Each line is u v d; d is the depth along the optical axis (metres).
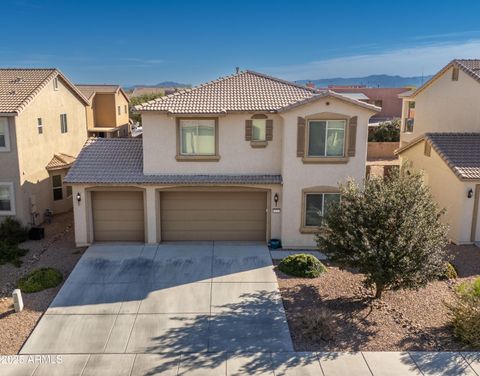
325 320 13.71
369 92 62.16
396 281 14.23
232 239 21.92
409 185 14.59
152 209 21.05
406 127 35.12
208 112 20.27
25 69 28.27
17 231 22.45
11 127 22.94
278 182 20.70
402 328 13.89
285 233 21.02
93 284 17.05
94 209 21.38
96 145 23.08
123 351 12.73
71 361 12.25
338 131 20.34
